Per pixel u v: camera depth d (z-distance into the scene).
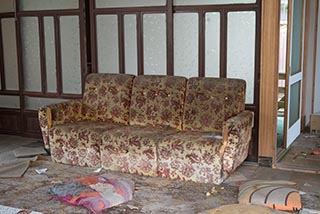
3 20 5.98
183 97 4.54
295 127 5.65
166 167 4.09
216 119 4.33
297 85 5.66
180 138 4.06
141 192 3.77
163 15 4.93
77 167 4.52
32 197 3.67
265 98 4.46
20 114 6.02
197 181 4.00
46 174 4.30
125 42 5.20
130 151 4.22
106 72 5.37
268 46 4.39
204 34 4.77
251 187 3.57
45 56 5.76
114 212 3.35
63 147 4.59
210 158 3.90
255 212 3.00
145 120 4.64
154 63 5.08
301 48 5.70
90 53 5.49
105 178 3.91
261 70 4.45
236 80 4.39
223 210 3.04
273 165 4.51
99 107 4.92
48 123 4.64
